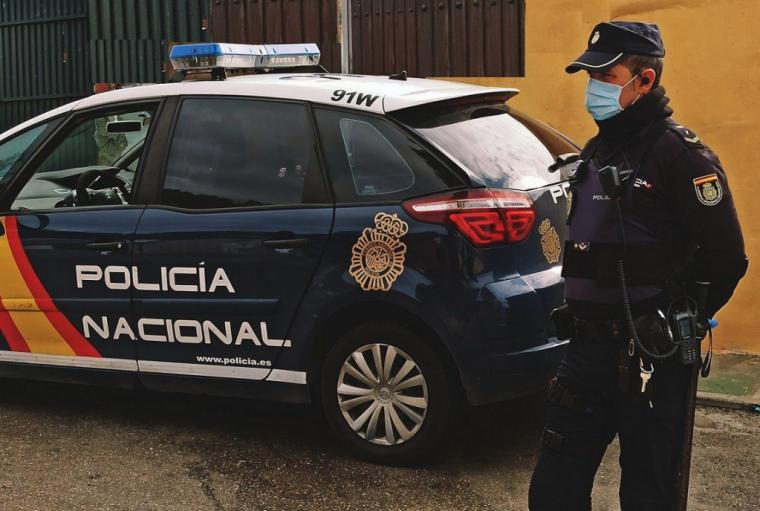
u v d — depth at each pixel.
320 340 4.24
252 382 4.30
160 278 4.40
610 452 4.37
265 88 4.42
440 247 3.87
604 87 2.77
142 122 4.84
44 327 4.71
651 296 2.73
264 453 4.38
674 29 5.85
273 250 4.16
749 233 5.77
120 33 9.01
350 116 4.18
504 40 6.60
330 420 4.26
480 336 3.84
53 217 4.65
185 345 4.40
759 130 5.68
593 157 2.88
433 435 4.04
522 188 4.03
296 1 7.40
